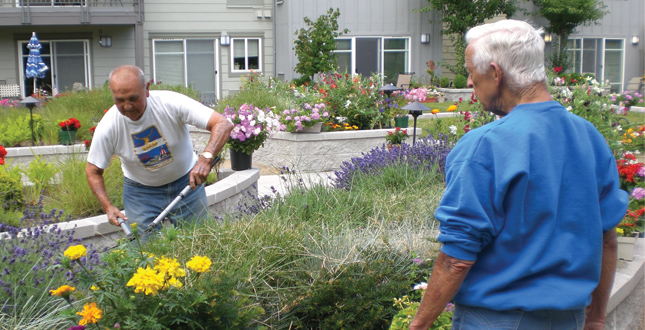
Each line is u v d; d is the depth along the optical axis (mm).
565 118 1816
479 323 1827
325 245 3623
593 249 1777
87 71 19016
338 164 9203
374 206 4598
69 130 8242
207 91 19906
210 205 5129
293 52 19109
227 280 2662
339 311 3088
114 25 18578
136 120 3510
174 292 2402
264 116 7035
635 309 3725
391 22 20406
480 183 1734
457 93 19203
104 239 4309
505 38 1816
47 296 2982
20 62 18719
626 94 8125
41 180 5480
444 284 1782
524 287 1768
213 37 19609
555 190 1732
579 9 20156
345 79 10617
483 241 1759
